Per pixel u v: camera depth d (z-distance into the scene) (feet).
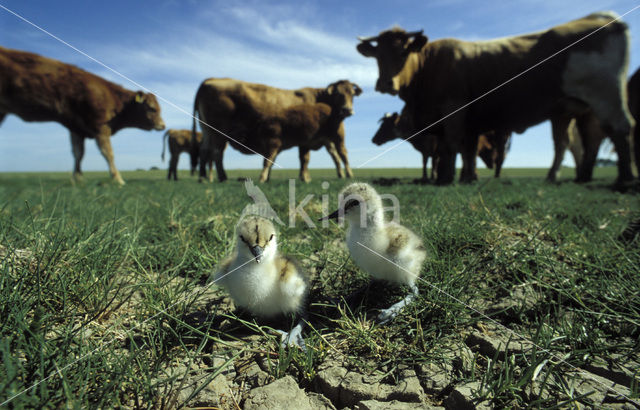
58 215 18.13
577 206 22.72
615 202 27.37
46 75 47.06
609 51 38.83
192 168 91.25
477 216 18.78
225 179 58.80
